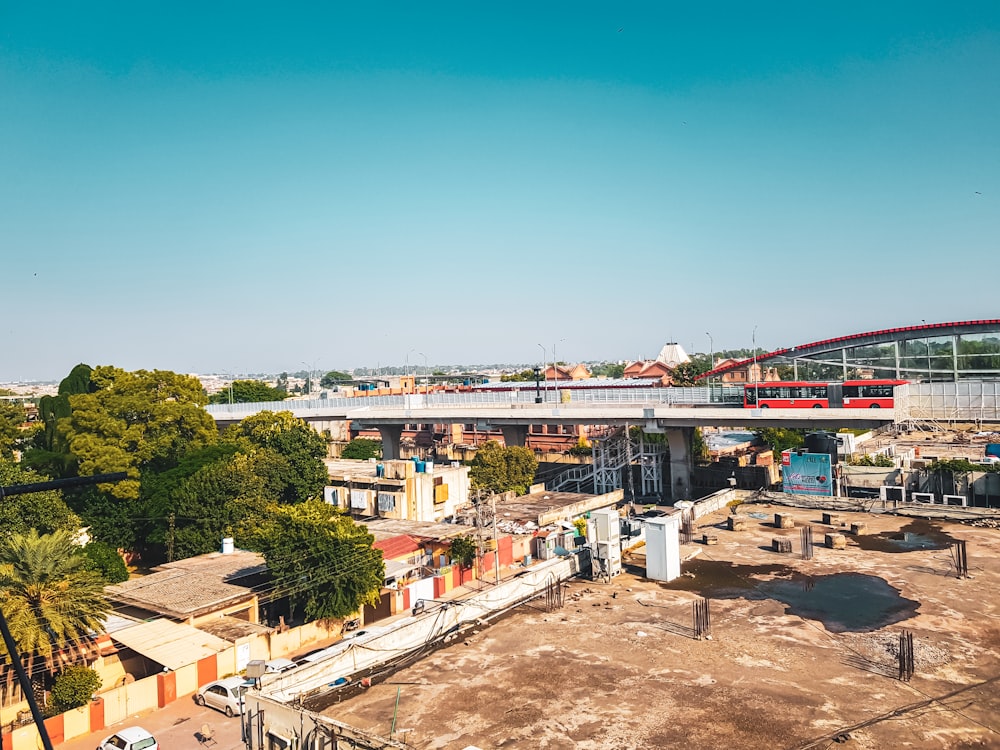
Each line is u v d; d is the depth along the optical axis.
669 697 30.30
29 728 35.25
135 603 48.84
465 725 28.81
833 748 25.88
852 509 63.94
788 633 36.69
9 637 17.48
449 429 150.25
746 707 29.14
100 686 40.25
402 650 37.12
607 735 27.45
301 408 129.38
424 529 68.75
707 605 38.16
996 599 40.53
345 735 25.73
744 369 116.38
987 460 89.06
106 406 76.94
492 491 90.62
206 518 66.81
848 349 101.00
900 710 28.59
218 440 86.19
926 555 49.16
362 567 50.34
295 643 47.06
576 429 131.62
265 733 28.86
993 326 89.50
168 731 36.56
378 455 134.75
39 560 41.62
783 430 120.62
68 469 75.44
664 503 95.75
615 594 43.81
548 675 33.09
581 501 88.38
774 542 51.69
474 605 41.16
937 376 94.19
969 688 30.41
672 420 89.88
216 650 42.66
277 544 51.22
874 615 38.69
